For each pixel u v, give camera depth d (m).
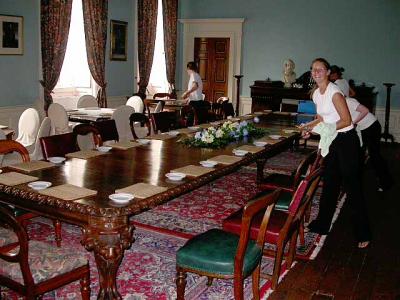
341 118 3.89
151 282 3.23
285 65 9.88
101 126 4.75
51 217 2.73
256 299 2.96
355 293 3.24
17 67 7.24
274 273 3.18
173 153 4.01
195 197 5.27
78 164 3.52
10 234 2.75
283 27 10.49
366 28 9.75
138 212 2.60
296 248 3.93
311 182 3.06
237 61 11.03
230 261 2.60
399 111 9.70
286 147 4.98
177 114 7.44
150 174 3.25
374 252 3.96
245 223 2.46
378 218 4.89
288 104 9.52
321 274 3.51
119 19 9.30
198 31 11.30
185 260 2.67
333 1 9.95
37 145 4.88
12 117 7.24
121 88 9.61
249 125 5.16
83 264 2.54
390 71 9.67
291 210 3.00
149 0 9.84
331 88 3.95
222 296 3.09
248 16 10.80
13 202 2.87
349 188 4.01
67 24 7.73
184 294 2.95
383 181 5.84
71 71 8.60
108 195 2.74
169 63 10.89
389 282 3.42
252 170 6.68
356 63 9.92
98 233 2.52
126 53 9.62
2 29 6.91
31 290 2.31
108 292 2.57
